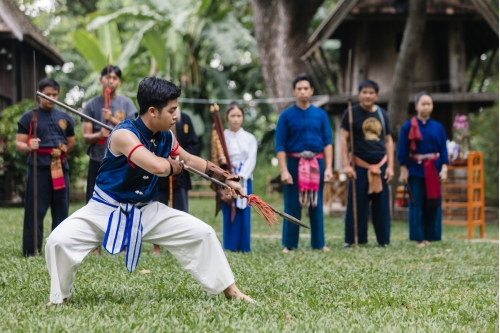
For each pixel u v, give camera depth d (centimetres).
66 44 3005
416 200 902
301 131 836
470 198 1095
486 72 1788
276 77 1828
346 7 1579
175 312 424
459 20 1627
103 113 744
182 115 811
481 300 500
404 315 436
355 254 784
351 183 887
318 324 402
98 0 3120
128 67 2133
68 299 457
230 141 845
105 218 439
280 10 1803
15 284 531
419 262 726
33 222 727
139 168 436
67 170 763
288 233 846
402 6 1444
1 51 1766
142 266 649
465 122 1216
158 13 2186
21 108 1669
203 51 2512
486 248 871
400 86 1390
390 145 894
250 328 383
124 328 381
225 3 2778
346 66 1741
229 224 835
